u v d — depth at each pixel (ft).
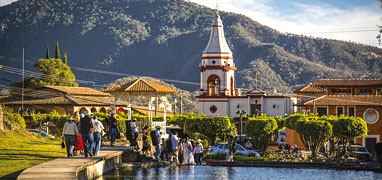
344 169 119.96
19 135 115.24
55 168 71.77
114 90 157.17
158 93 158.81
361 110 224.74
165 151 123.03
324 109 232.53
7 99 282.97
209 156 145.69
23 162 80.07
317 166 121.70
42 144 108.37
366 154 163.12
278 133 249.96
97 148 91.35
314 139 160.76
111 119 116.78
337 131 165.17
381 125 220.43
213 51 310.65
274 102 298.15
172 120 219.61
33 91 295.28
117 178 86.28
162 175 94.73
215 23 314.14
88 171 79.46
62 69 379.96
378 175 107.24
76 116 90.07
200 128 193.98
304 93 306.76
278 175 103.35
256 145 202.80
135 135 116.88
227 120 194.80
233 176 98.78
